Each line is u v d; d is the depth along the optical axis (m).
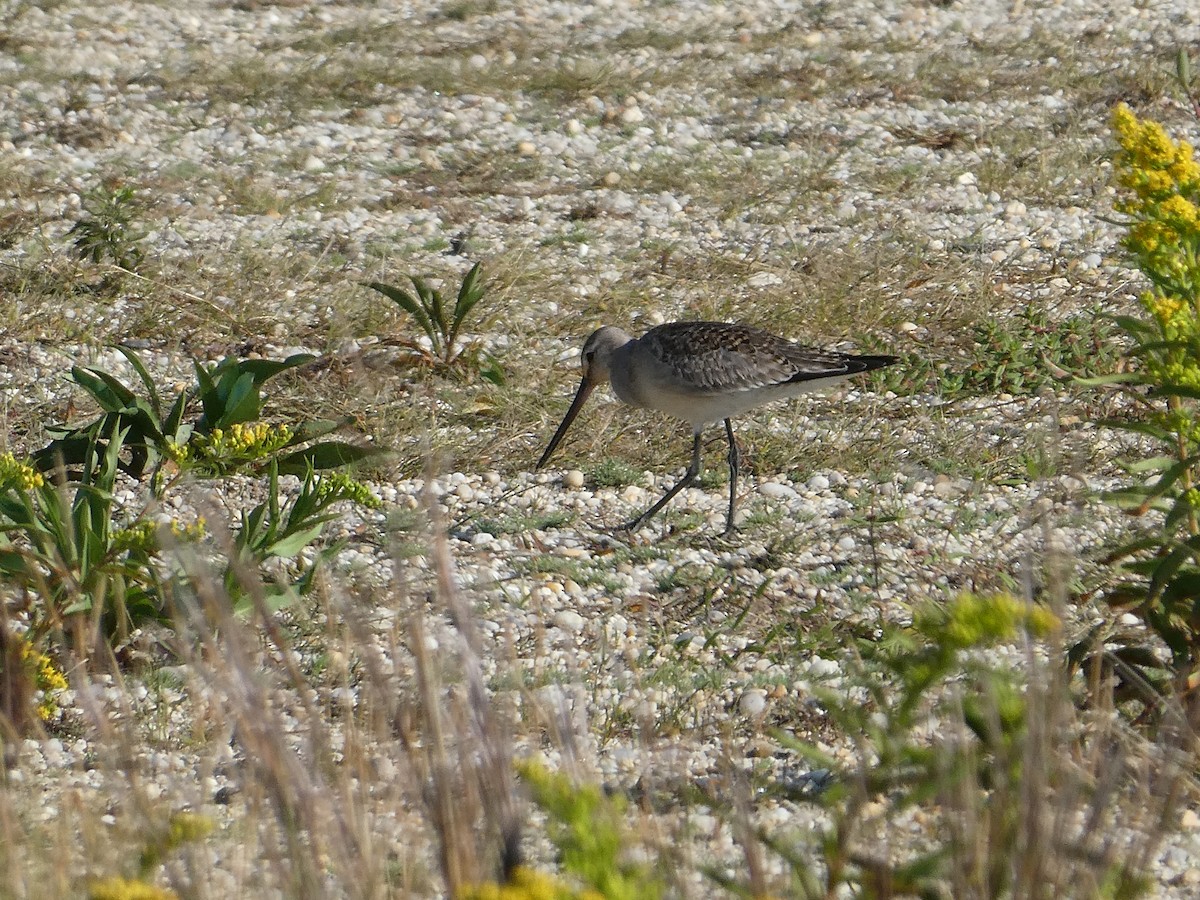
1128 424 8.99
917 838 7.17
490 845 5.84
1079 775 6.33
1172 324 8.63
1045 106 23.75
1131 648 8.69
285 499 12.45
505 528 12.29
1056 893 5.66
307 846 6.75
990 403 14.68
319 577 10.30
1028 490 12.96
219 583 9.23
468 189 20.55
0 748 8.09
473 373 15.18
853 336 16.19
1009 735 6.28
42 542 9.61
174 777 8.02
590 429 14.16
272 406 14.19
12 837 6.40
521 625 10.66
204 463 10.72
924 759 6.08
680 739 8.84
